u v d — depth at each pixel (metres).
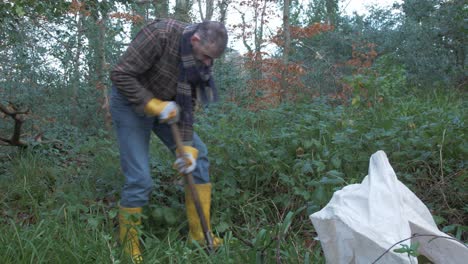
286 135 4.92
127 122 3.69
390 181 2.94
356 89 5.59
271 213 4.39
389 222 2.75
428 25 11.80
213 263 3.39
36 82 9.15
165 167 4.82
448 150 4.75
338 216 2.76
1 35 7.59
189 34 3.49
